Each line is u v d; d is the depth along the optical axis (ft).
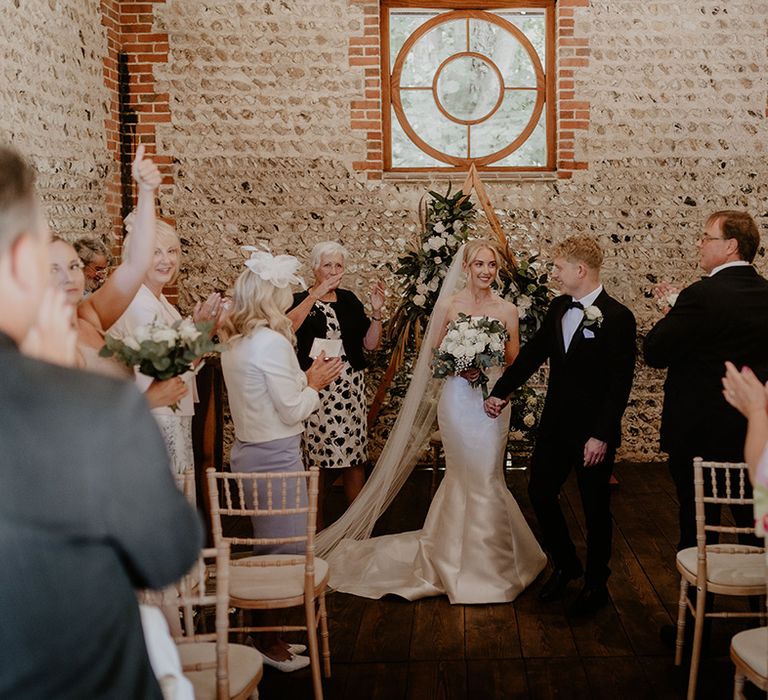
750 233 11.50
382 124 21.85
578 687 10.76
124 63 21.43
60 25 17.76
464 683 10.93
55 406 3.55
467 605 13.42
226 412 21.74
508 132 22.17
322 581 10.44
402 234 21.76
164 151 21.67
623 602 13.37
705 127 21.36
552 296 18.58
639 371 22.03
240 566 10.57
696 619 10.14
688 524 11.79
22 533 3.50
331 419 16.44
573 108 21.42
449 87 22.09
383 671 11.31
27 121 16.17
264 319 11.11
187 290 21.99
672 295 14.44
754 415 6.48
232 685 7.53
